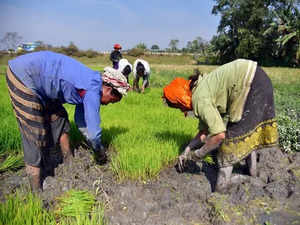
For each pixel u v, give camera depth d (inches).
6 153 162.1
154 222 110.7
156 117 239.9
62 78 114.7
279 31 1477.6
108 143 176.9
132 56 2381.9
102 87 120.1
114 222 108.7
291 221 112.2
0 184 132.0
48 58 115.0
